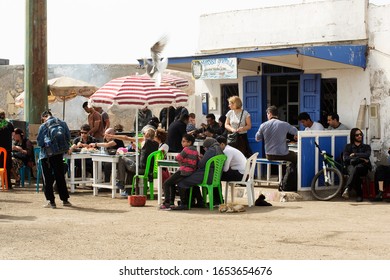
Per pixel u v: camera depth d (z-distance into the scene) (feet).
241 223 40.93
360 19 55.52
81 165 57.11
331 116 55.21
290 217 43.32
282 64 57.11
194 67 57.41
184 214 44.50
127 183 53.31
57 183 48.42
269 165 55.21
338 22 56.85
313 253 32.68
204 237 36.58
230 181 47.75
